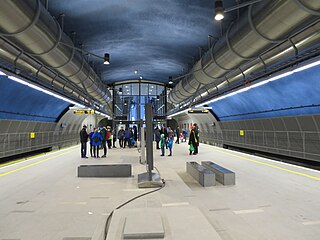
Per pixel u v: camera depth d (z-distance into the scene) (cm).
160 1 959
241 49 744
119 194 645
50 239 395
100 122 4072
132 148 2097
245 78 1091
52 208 539
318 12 462
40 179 834
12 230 429
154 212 431
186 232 357
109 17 1083
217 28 1189
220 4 511
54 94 1112
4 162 1360
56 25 730
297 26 549
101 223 455
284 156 1433
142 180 731
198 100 1808
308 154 1195
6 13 502
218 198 597
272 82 1173
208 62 1018
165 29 1248
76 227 439
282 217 471
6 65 874
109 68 2148
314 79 959
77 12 1012
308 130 1192
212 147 1977
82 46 1402
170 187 711
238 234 404
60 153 1677
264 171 910
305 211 501
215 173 801
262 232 411
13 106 1298
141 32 1284
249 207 530
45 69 1059
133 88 3459
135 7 1002
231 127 2125
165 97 3478
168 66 2119
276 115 1405
